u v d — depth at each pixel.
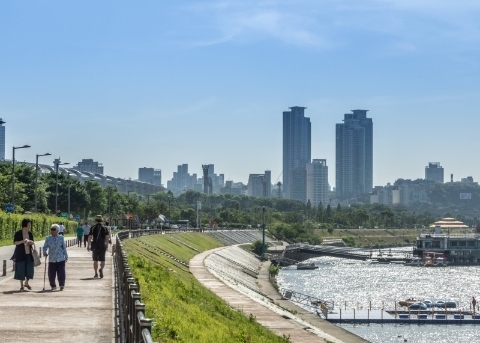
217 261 150.00
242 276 145.62
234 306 81.88
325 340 67.62
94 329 26.78
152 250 114.12
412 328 103.50
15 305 32.84
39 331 26.28
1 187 140.62
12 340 24.45
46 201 170.62
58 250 38.91
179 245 155.88
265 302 91.75
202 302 58.78
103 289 39.84
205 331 38.69
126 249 86.12
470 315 111.69
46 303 33.62
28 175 163.12
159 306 38.50
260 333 58.53
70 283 43.09
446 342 93.00
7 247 84.06
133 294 19.19
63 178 194.62
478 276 199.38
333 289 158.75
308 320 89.94
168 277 64.94
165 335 30.59
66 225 140.38
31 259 38.56
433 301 133.00
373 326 104.56
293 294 127.12
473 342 93.25
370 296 146.62
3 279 44.53
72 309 31.80
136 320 16.55
